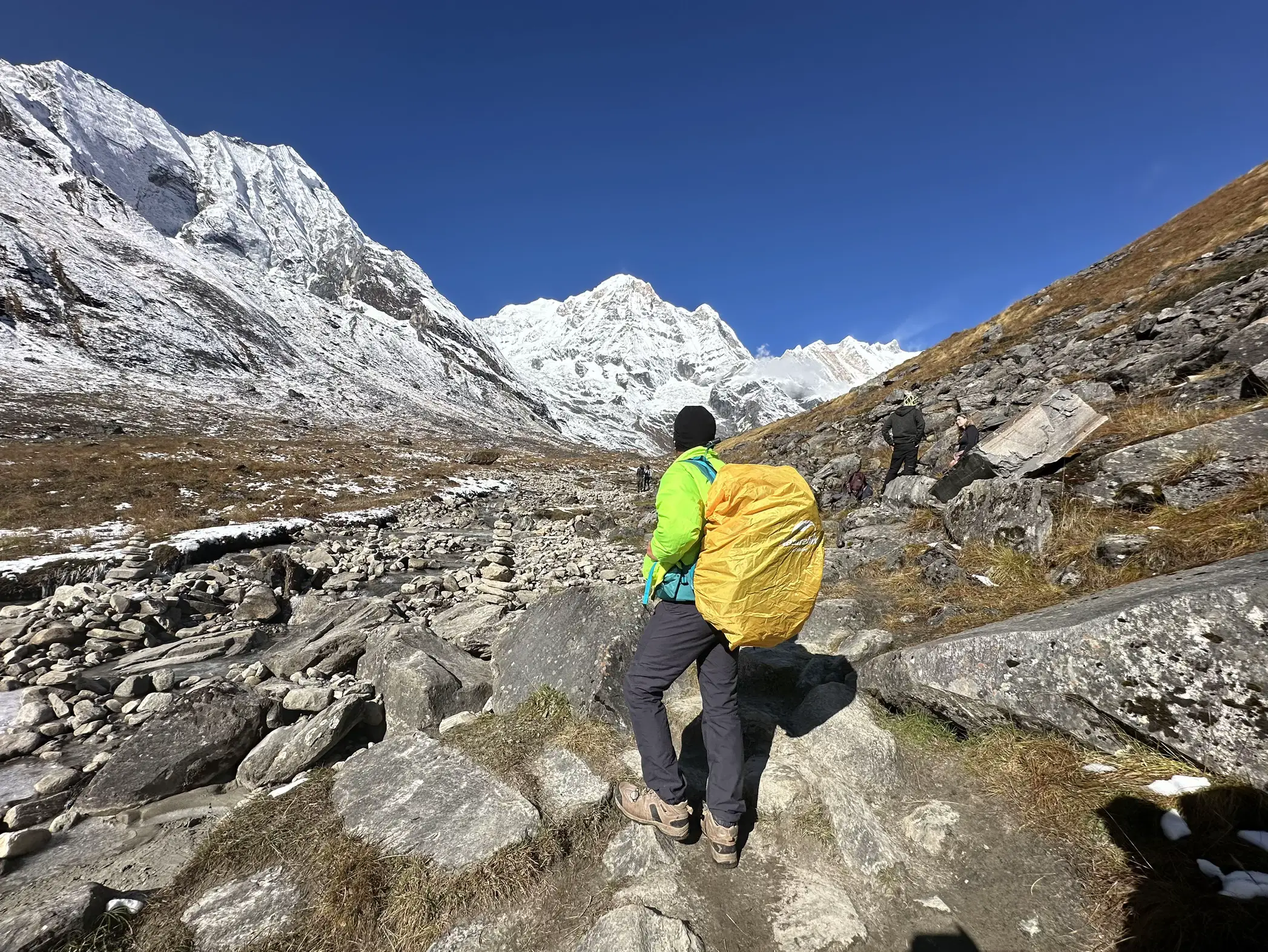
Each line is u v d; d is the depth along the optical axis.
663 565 2.82
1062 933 2.34
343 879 2.75
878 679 3.99
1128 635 2.92
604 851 2.94
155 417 58.75
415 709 4.91
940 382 25.58
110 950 2.56
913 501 9.45
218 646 7.97
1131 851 2.50
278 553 11.79
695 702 4.30
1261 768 2.43
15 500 17.81
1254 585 2.70
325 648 6.66
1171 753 2.73
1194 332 12.42
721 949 2.42
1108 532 5.06
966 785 3.13
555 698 4.18
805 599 2.67
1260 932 2.03
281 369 114.50
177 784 4.29
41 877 3.47
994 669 3.31
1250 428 5.11
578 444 179.62
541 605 5.18
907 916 2.53
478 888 2.69
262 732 4.86
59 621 8.16
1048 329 30.75
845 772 3.35
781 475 2.76
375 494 28.31
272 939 2.55
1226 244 24.88
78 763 5.21
